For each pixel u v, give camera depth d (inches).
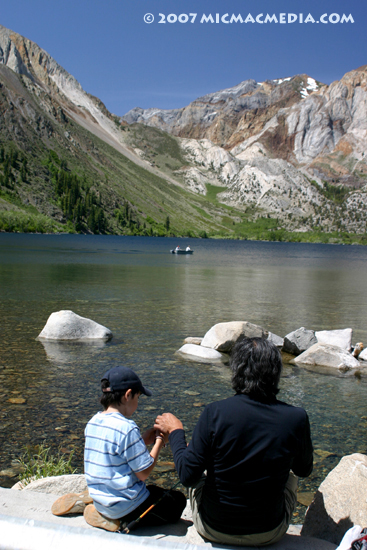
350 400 340.5
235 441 108.3
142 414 292.5
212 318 674.2
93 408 297.1
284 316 719.7
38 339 501.0
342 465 150.7
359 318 721.0
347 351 470.0
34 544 107.3
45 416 280.4
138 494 124.5
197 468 112.8
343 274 1856.5
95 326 526.0
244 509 110.8
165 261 2341.3
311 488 208.2
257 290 1099.3
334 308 825.5
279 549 117.9
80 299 816.9
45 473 192.7
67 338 505.7
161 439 135.3
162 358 440.1
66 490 161.6
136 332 559.8
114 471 123.1
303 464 117.9
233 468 109.0
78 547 106.3
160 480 207.8
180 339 527.8
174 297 898.1
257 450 107.5
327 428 282.2
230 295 971.9
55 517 130.1
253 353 113.8
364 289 1205.7
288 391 360.8
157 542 108.2
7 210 7751.0
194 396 331.3
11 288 941.8
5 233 6501.0
